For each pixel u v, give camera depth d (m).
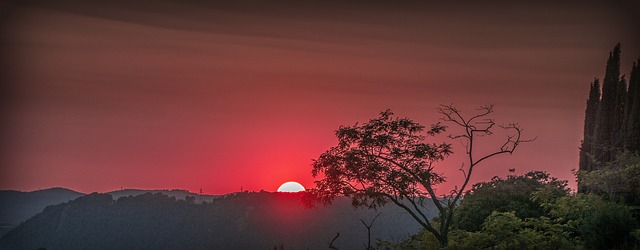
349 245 107.38
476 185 43.41
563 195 39.31
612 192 37.22
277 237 136.62
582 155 48.41
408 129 37.62
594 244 33.72
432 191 37.66
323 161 38.47
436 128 37.72
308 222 130.25
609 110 45.28
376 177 37.56
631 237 32.84
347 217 112.94
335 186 38.66
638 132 41.22
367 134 37.47
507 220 35.50
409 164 37.47
